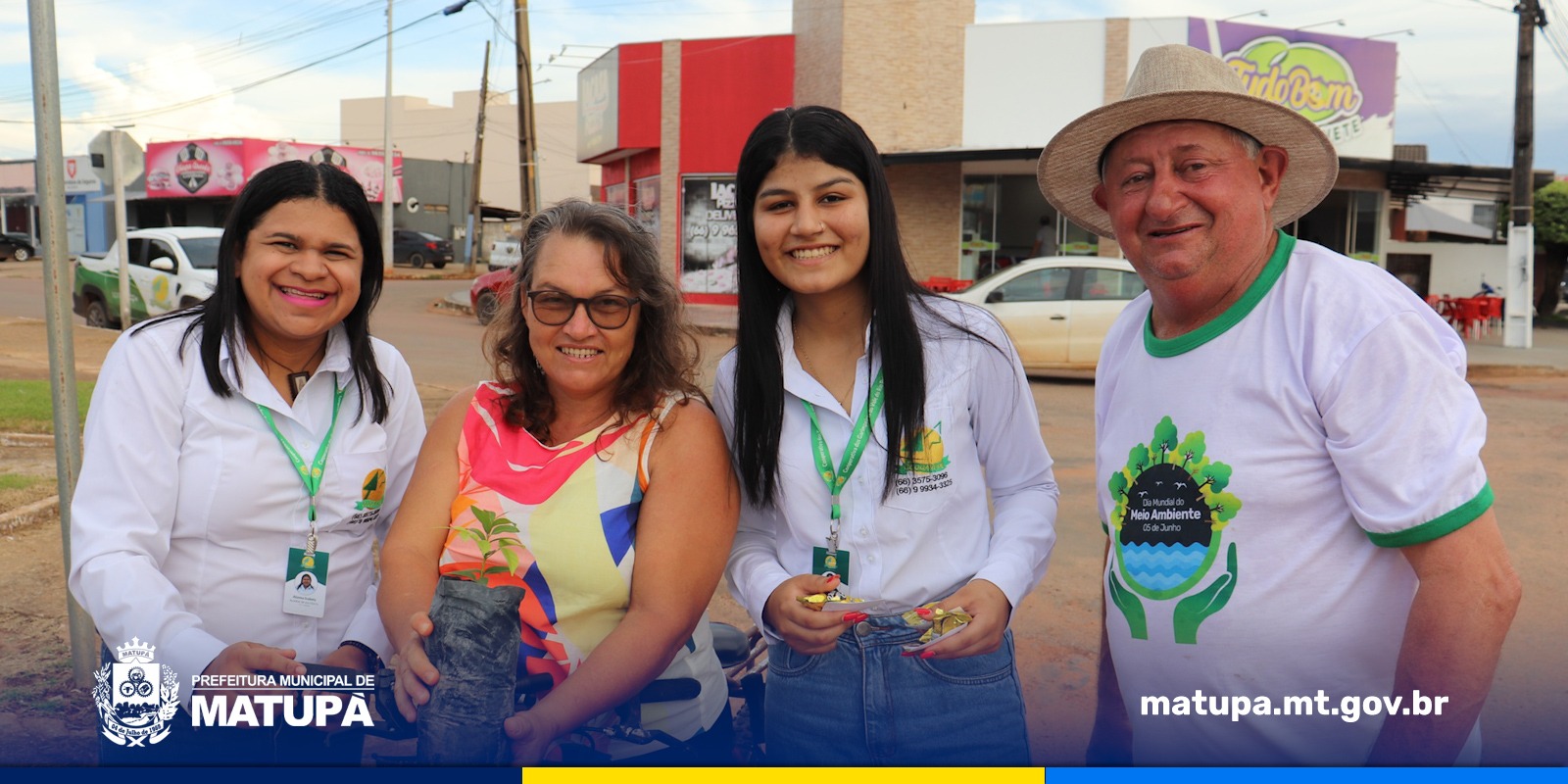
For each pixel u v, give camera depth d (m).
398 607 2.07
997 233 19.39
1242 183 1.92
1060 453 7.80
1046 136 18.81
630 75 20.14
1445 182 20.45
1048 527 2.35
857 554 2.18
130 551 2.05
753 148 2.16
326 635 2.29
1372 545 1.84
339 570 2.30
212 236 14.02
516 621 2.05
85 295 14.68
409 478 2.51
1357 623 1.84
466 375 10.87
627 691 2.01
